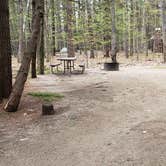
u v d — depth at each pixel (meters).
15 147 7.14
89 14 31.02
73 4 27.77
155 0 41.19
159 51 44.12
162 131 7.64
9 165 6.14
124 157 6.20
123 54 42.66
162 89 13.34
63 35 30.95
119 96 12.18
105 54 38.22
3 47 11.27
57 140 7.46
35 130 8.32
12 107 10.05
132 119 8.89
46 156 6.50
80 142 7.24
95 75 19.44
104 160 6.11
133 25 36.72
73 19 29.08
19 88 10.16
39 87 14.64
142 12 40.59
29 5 30.50
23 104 10.95
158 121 8.55
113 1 22.00
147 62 29.84
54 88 14.38
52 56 36.69
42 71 20.56
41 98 11.82
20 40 31.25
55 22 33.25
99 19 30.12
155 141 6.97
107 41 31.98
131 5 37.12
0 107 10.47
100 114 9.58
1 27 11.23
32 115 9.71
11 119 9.39
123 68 24.41
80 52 44.09
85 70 22.94
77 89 14.05
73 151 6.70
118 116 9.28
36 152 6.76
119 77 17.95
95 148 6.80
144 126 8.12
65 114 9.69
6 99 11.20
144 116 9.16
